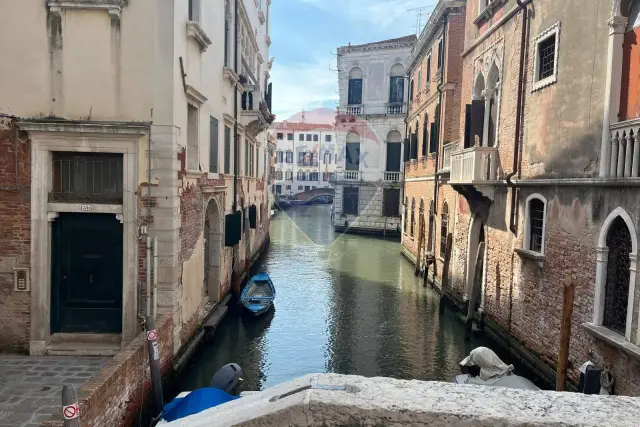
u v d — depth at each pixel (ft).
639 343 19.69
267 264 67.92
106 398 17.72
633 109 21.13
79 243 26.99
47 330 26.14
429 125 59.67
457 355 34.40
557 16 27.14
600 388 21.03
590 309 23.12
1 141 25.46
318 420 6.71
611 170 21.81
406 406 6.57
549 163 27.68
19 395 20.68
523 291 30.50
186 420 7.97
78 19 25.55
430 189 57.67
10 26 25.46
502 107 34.96
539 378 27.73
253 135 61.16
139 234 26.27
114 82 25.85
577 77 24.95
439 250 52.75
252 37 57.16
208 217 39.83
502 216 34.24
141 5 25.61
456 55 51.83
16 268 25.79
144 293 26.53
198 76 31.14
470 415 6.38
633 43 21.25
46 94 25.77
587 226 23.54
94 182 26.86
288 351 34.94
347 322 41.75
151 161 26.05
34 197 25.70
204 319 35.32
